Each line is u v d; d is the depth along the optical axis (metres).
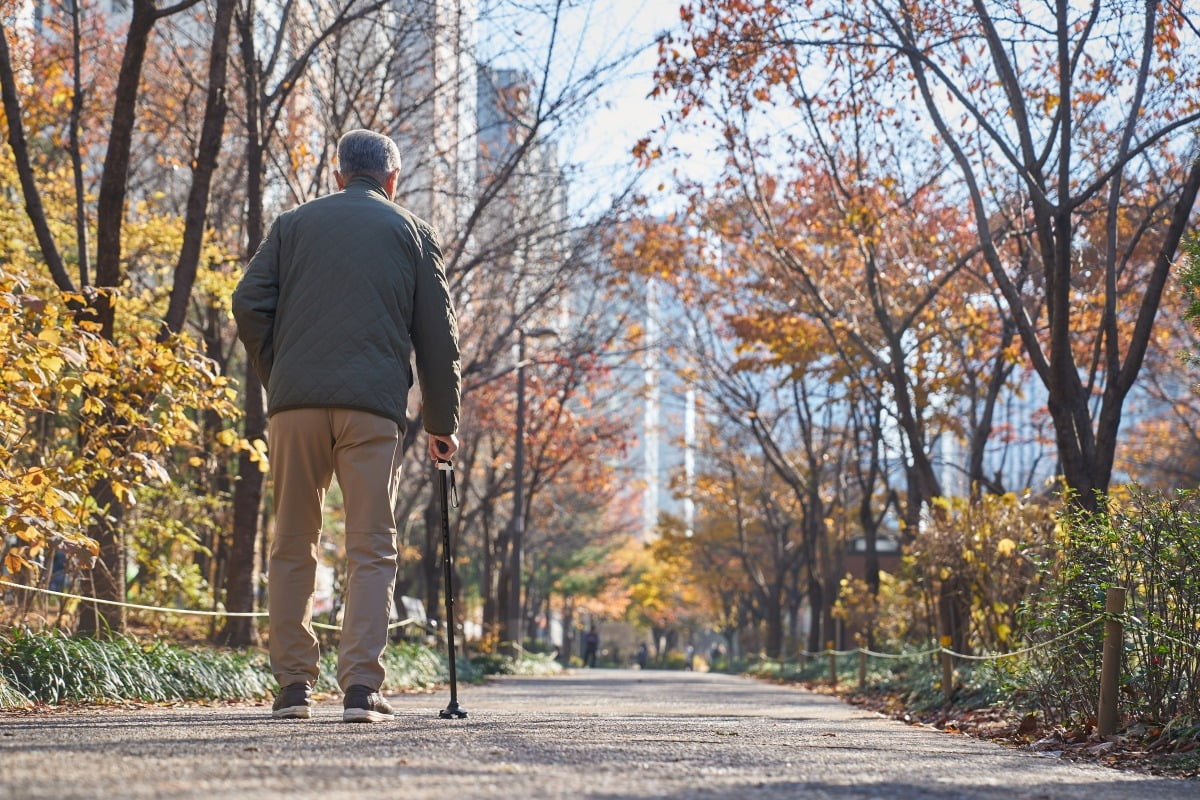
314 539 5.07
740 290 25.62
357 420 4.84
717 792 3.08
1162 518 6.72
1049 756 5.65
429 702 10.29
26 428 9.46
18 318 7.15
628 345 30.14
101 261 10.91
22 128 11.02
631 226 21.72
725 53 14.64
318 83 19.58
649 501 77.81
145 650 8.73
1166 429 34.91
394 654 15.37
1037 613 8.37
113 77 19.61
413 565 37.38
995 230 19.19
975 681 11.12
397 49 17.48
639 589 62.78
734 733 5.65
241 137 18.56
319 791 2.79
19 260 14.33
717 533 46.91
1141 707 6.70
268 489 17.36
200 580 14.19
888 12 14.11
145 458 8.28
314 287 4.88
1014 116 12.60
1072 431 12.17
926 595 14.23
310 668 5.13
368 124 17.59
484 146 22.30
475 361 23.88
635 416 36.09
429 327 5.10
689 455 45.25
